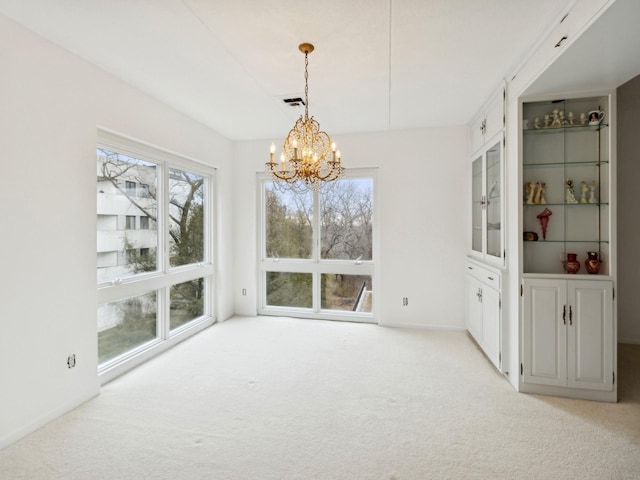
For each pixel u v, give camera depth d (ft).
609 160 8.00
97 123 8.25
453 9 6.14
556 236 8.70
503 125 9.22
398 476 5.57
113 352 9.44
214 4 5.95
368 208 14.40
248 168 15.20
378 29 6.75
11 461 5.91
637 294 11.68
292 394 8.33
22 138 6.57
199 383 8.91
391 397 8.16
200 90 9.69
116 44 7.27
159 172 11.16
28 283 6.73
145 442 6.46
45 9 6.07
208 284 14.16
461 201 13.14
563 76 7.29
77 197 7.78
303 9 6.10
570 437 6.56
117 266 9.48
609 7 5.00
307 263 15.06
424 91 9.89
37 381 6.89
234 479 5.52
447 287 13.35
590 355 7.97
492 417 7.28
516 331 8.56
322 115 11.90
